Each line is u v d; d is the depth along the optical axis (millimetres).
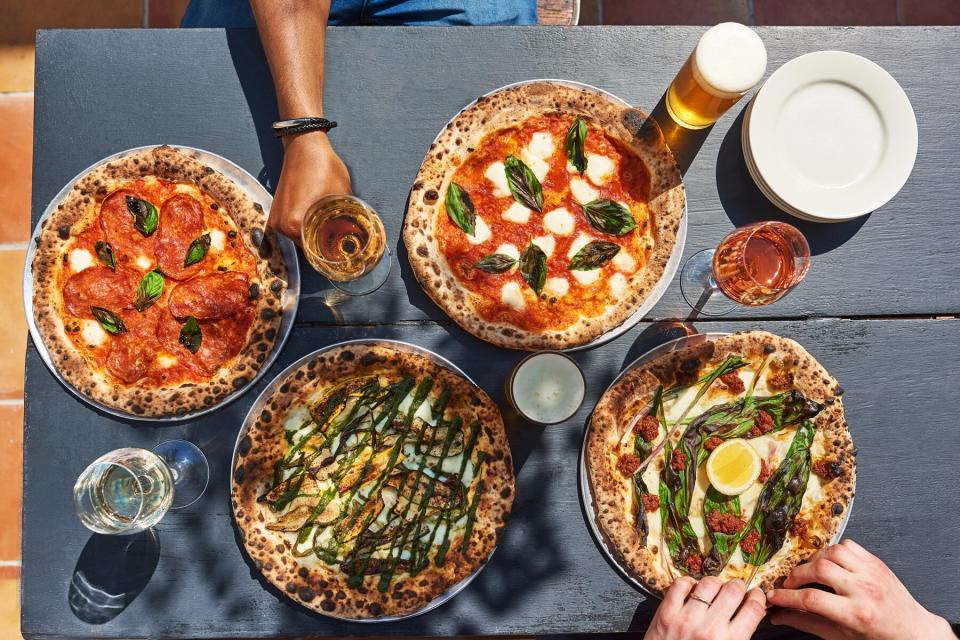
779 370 1318
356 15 1529
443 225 1302
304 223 1172
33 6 2230
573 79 1382
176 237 1290
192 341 1273
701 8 2305
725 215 1376
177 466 1288
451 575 1242
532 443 1323
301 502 1254
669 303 1358
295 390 1248
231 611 1277
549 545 1305
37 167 1342
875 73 1320
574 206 1319
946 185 1396
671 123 1387
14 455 2092
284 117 1289
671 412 1311
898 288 1378
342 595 1230
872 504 1354
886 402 1368
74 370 1252
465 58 1372
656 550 1285
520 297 1292
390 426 1272
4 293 2125
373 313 1335
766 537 1289
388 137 1359
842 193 1319
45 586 1277
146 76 1359
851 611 1213
